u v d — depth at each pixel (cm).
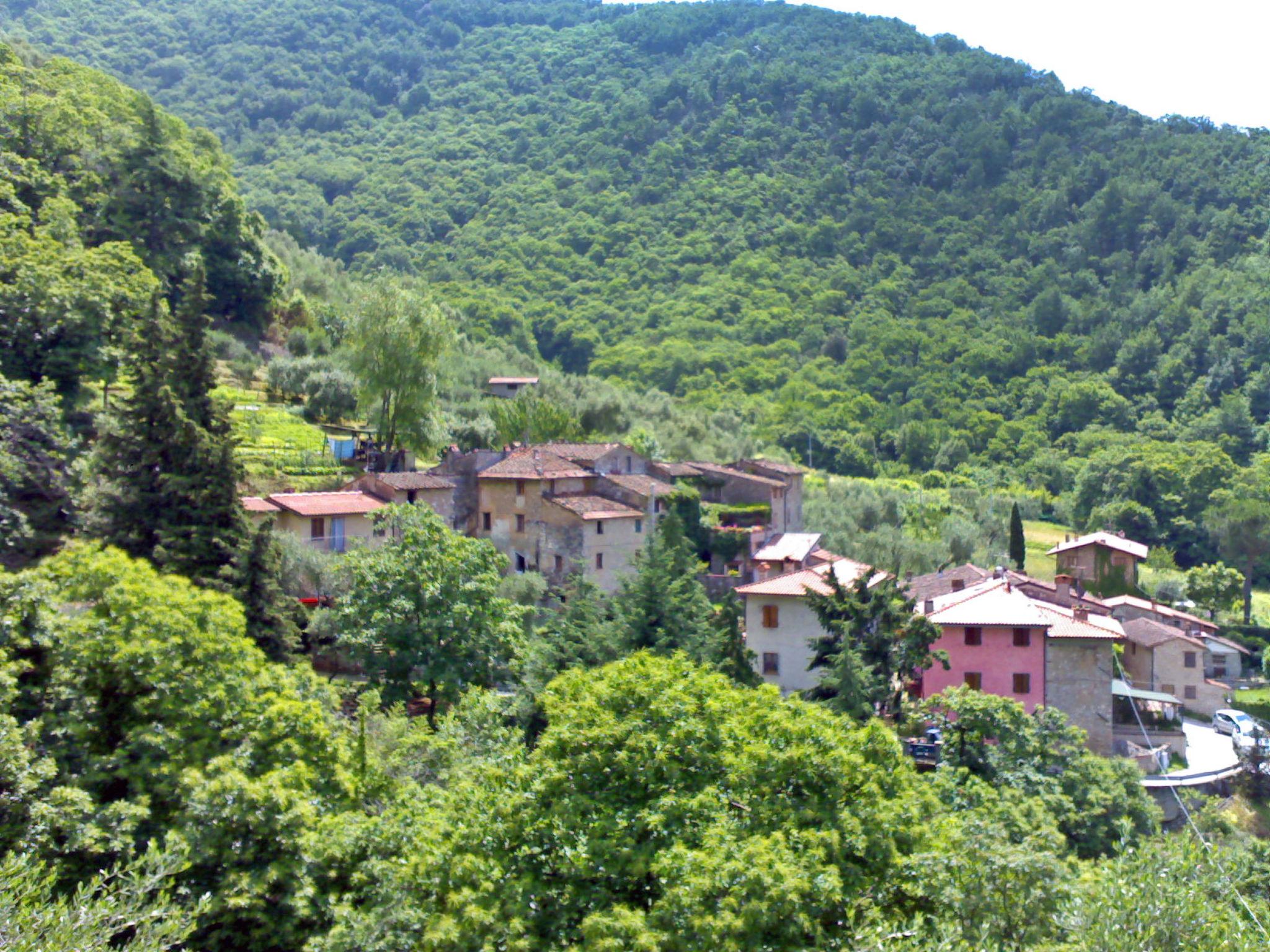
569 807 2272
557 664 4625
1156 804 4303
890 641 4881
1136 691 6253
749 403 15888
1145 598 9262
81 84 11706
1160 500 12788
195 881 2312
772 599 5944
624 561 6912
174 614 2739
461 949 2047
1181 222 19938
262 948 2306
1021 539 9750
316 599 5078
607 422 11238
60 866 2117
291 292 12812
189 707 2603
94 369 6175
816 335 18838
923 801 2522
